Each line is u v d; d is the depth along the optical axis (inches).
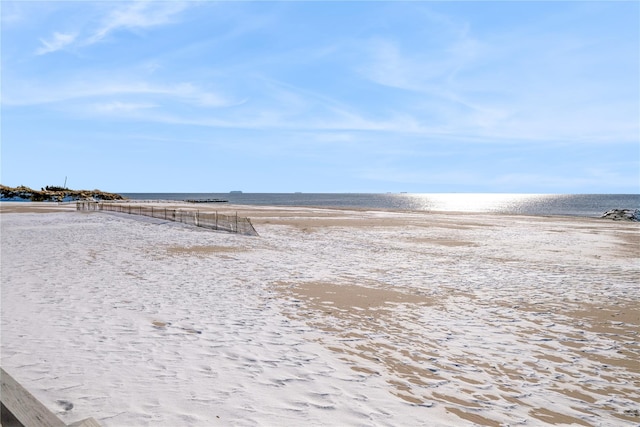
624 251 902.4
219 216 1760.6
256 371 234.5
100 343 272.8
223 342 285.6
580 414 201.8
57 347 261.9
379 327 340.8
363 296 453.7
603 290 504.1
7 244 835.4
